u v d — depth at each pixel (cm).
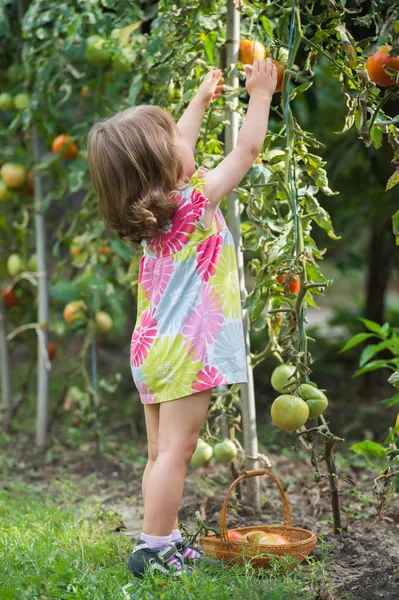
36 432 510
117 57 384
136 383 262
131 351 264
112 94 448
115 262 458
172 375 248
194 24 315
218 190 255
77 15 392
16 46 482
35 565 259
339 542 286
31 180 491
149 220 248
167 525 246
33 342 527
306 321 277
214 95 301
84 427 489
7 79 505
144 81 360
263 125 260
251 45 312
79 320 466
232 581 243
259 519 320
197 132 290
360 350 721
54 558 267
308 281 274
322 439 264
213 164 328
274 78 265
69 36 408
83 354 471
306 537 273
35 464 450
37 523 318
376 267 655
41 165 463
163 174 253
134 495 386
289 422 256
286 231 275
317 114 588
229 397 324
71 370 486
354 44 262
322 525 316
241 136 260
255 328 304
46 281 489
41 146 527
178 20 318
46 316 489
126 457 463
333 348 744
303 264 262
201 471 428
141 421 543
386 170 536
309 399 262
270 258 280
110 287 457
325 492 365
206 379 247
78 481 417
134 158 251
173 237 256
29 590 232
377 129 269
